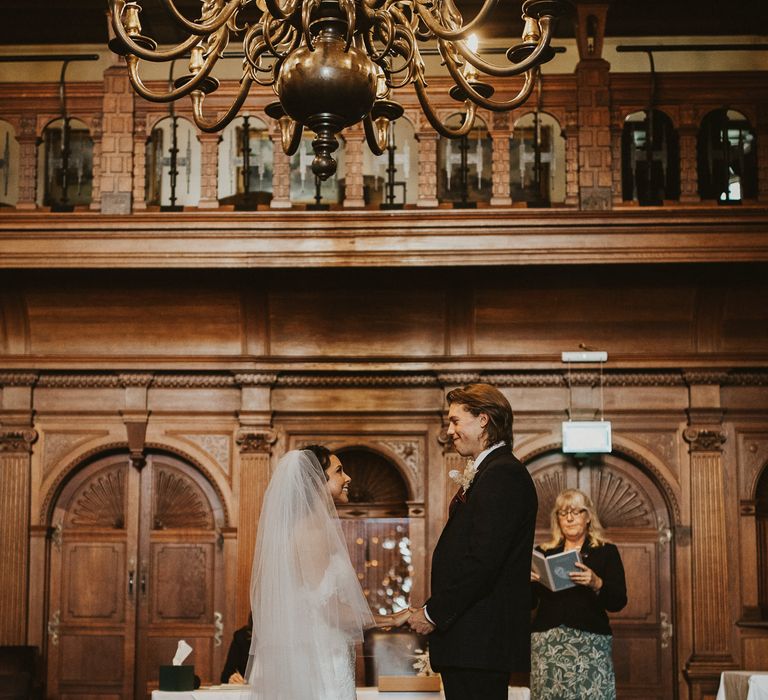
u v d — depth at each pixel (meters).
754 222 7.80
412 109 8.07
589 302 8.48
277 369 8.66
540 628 6.21
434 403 8.73
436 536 8.61
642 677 8.55
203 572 8.74
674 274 8.24
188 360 8.68
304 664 4.08
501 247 7.88
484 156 9.37
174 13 4.06
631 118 9.55
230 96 8.12
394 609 8.56
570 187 7.93
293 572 4.18
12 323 8.67
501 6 9.73
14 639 8.52
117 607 8.72
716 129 9.09
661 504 8.73
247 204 8.73
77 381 8.77
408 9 5.34
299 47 4.10
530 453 8.68
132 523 8.79
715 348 8.63
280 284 8.41
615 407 8.69
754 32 10.20
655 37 10.37
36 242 7.97
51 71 10.34
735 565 8.54
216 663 8.62
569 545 6.48
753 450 8.65
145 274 8.23
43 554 8.69
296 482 4.30
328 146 4.13
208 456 8.76
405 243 7.91
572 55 10.43
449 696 3.89
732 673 6.52
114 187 8.03
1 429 8.73
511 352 8.67
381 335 8.69
